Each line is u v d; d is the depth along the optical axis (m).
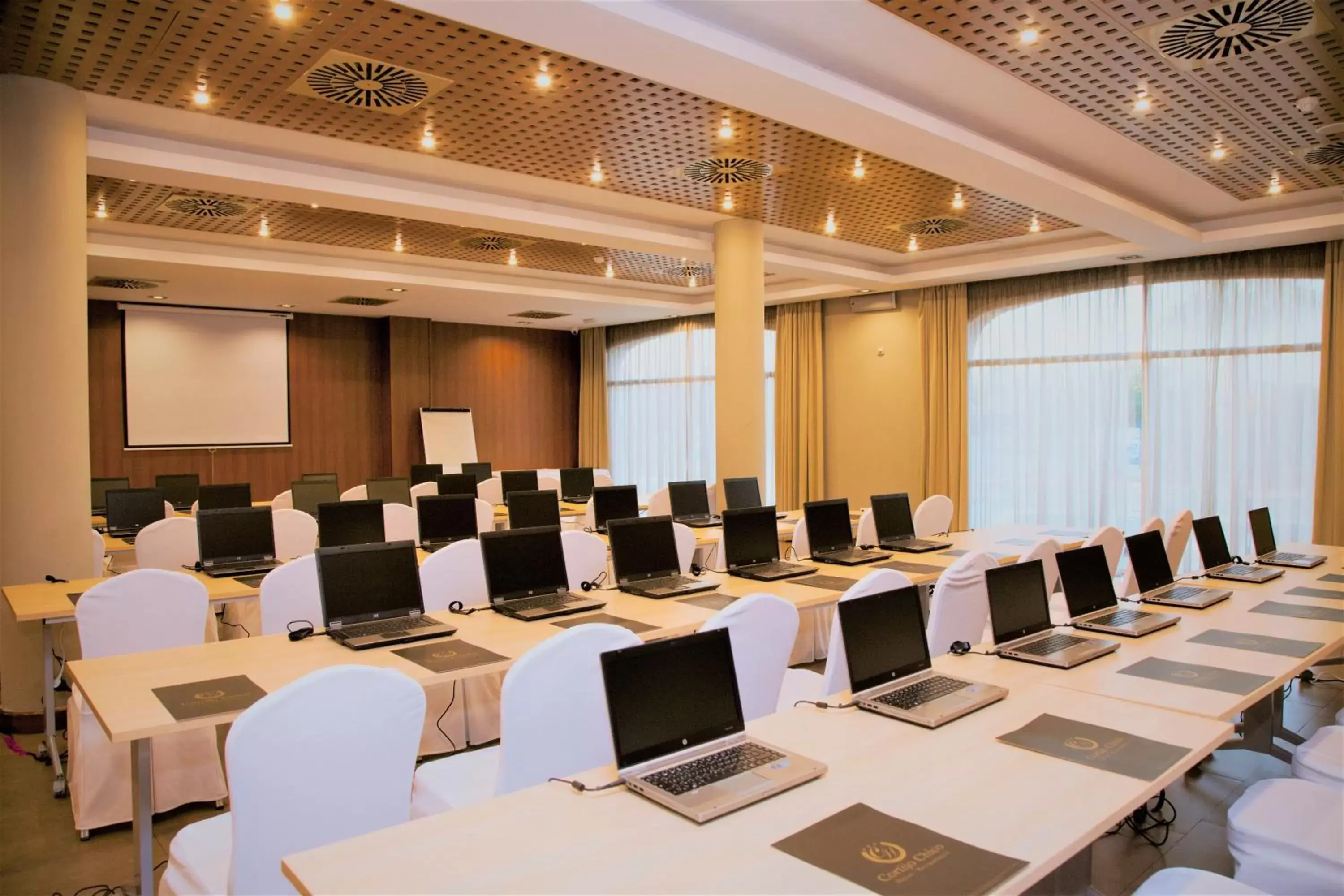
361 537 4.89
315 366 11.41
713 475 11.59
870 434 9.65
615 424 13.02
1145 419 7.64
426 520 5.76
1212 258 7.27
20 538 4.09
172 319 10.30
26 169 3.96
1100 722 2.13
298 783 1.86
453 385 12.54
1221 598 3.72
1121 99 3.97
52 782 3.65
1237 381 7.16
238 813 1.79
